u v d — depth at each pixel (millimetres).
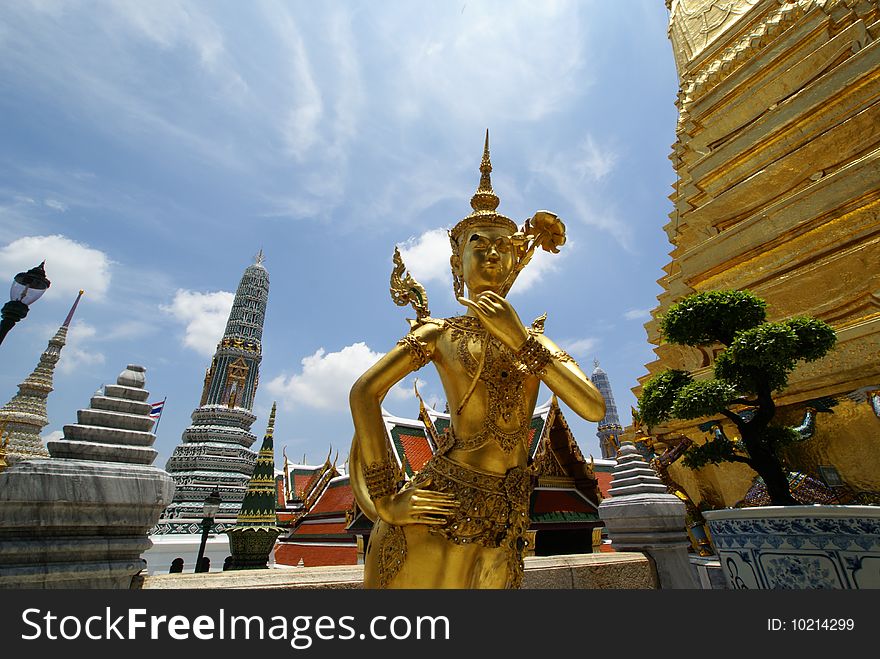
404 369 3420
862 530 3637
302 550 27188
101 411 4340
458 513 2980
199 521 35812
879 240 8336
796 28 11312
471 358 3336
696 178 12562
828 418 7574
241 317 62531
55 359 39469
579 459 19438
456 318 3703
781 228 9898
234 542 18734
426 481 3223
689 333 6781
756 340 5551
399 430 20797
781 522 4121
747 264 10516
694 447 6844
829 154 9891
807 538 3938
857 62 9734
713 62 13688
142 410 4574
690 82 14266
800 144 10406
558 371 3172
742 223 10617
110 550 3693
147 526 3945
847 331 7562
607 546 19438
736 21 13477
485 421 3205
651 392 6828
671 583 6738
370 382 3303
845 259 8695
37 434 35531
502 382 3283
